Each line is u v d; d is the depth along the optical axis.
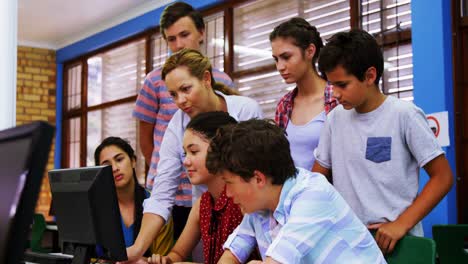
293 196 1.41
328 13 5.04
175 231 2.48
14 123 1.85
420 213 1.72
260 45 5.74
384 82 4.41
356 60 1.78
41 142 0.81
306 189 1.41
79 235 1.66
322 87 2.35
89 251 1.68
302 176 1.46
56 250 4.77
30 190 0.80
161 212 2.07
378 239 1.64
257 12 5.80
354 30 1.84
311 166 2.26
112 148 2.49
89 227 1.62
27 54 8.77
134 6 7.18
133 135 7.63
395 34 4.36
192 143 1.76
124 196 2.50
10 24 1.86
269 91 5.62
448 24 3.98
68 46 8.66
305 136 2.28
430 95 4.00
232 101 2.23
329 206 1.41
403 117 1.83
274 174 1.40
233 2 6.00
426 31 4.02
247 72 5.84
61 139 8.88
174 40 2.83
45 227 4.83
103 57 8.27
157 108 2.97
